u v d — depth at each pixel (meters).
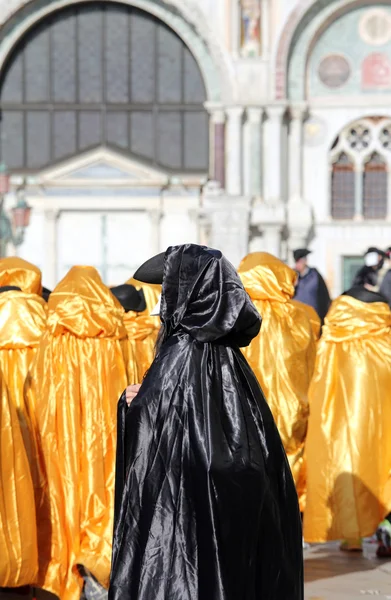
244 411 10.25
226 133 69.69
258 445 10.19
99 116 71.00
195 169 70.62
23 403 16.78
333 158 70.12
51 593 16.30
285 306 19.72
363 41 69.62
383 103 69.56
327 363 19.44
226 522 9.82
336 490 18.95
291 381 19.50
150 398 10.19
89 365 16.38
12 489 15.23
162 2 69.38
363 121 70.12
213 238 68.25
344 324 19.31
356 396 19.08
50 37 70.94
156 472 10.02
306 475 19.64
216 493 9.84
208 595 9.69
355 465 18.92
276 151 69.19
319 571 18.12
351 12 69.56
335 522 18.94
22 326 17.48
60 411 16.22
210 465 9.89
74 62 71.00
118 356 16.58
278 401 19.45
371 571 18.11
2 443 15.26
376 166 70.38
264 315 19.55
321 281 33.75
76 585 15.81
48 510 16.02
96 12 70.75
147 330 19.86
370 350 19.25
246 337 10.55
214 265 10.34
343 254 70.12
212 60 69.75
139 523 10.02
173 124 70.75
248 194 69.56
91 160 69.44
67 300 16.55
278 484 10.38
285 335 19.53
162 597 9.76
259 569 10.05
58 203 69.62
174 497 9.94
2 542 15.02
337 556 19.45
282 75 68.88
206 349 10.29
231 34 69.00
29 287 18.61
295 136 69.75
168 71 70.75
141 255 69.69
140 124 70.94
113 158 69.50
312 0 68.12
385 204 70.31
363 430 18.98
